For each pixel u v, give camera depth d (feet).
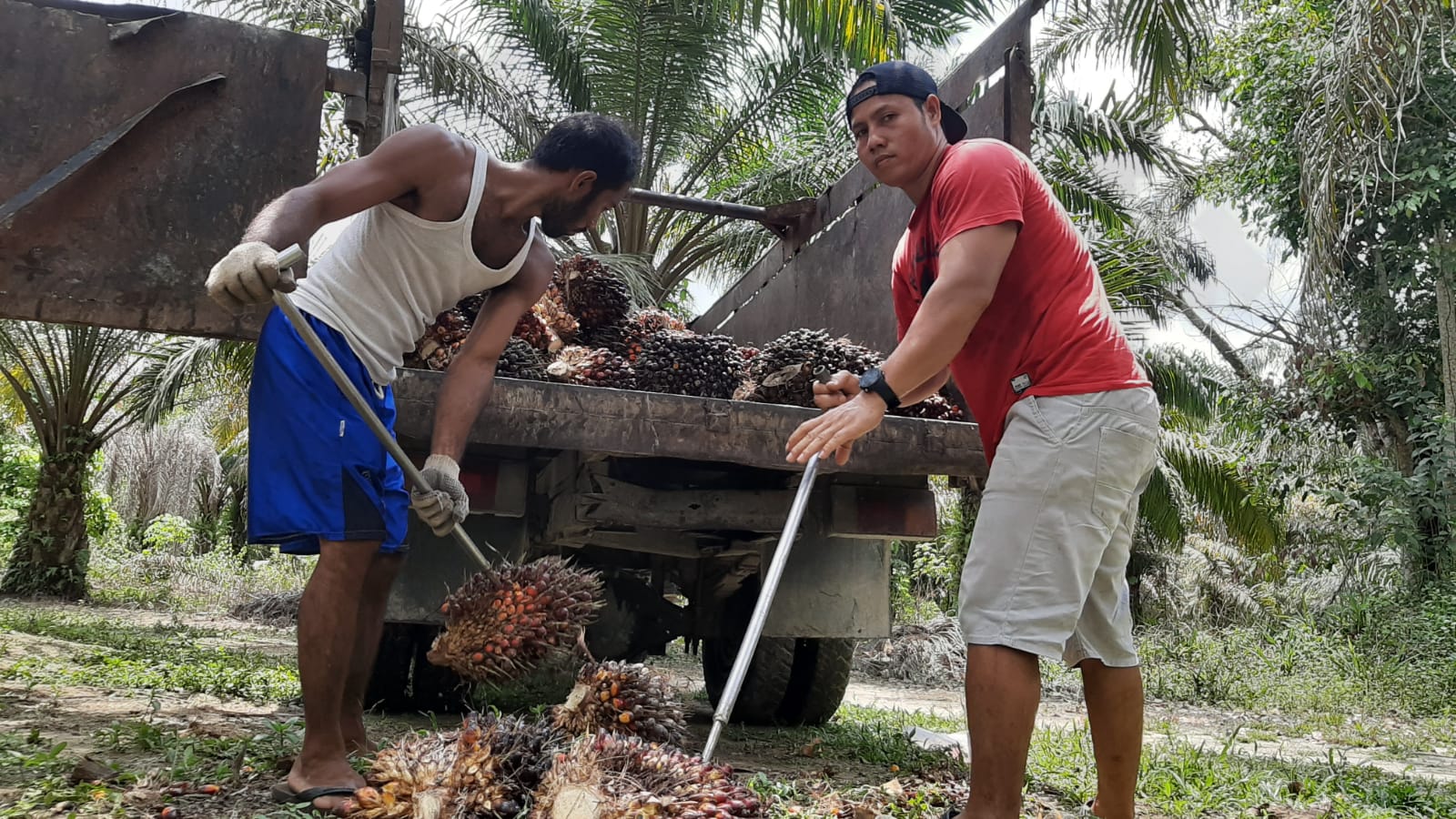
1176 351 38.99
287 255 7.64
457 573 14.44
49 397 49.75
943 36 37.42
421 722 15.40
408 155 9.20
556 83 37.88
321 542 9.05
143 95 12.82
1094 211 40.11
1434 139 34.83
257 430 9.16
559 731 8.80
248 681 18.60
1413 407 38.17
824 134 40.24
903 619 47.67
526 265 10.36
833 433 8.51
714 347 14.40
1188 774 13.91
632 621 17.30
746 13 33.19
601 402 12.53
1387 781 15.07
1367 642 34.68
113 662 20.16
